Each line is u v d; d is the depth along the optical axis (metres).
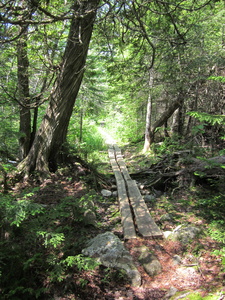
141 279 3.16
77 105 12.88
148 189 6.70
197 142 8.45
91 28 6.36
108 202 6.02
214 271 3.20
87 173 7.20
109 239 3.64
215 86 8.23
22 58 7.78
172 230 4.45
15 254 2.88
